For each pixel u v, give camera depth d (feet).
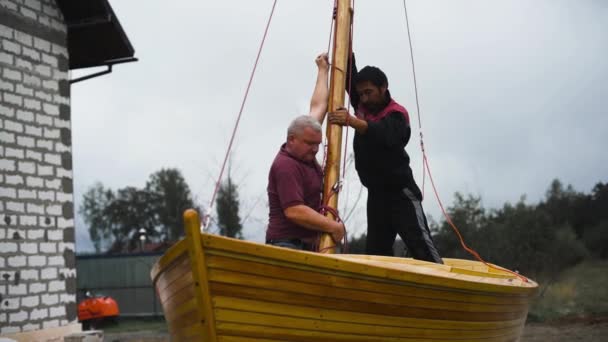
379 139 17.70
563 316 59.47
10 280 31.58
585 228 116.57
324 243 16.26
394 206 19.16
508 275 21.48
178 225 194.08
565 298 68.54
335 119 17.70
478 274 18.49
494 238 75.97
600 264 90.89
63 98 35.42
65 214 34.76
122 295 87.35
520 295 19.58
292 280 13.12
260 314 12.98
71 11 37.37
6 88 32.45
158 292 15.98
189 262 12.53
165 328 71.82
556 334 49.14
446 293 15.37
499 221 81.41
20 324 31.78
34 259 32.83
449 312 15.78
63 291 34.14
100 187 219.41
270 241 16.63
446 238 78.69
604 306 63.46
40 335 32.55
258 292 12.85
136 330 70.59
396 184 18.86
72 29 38.70
